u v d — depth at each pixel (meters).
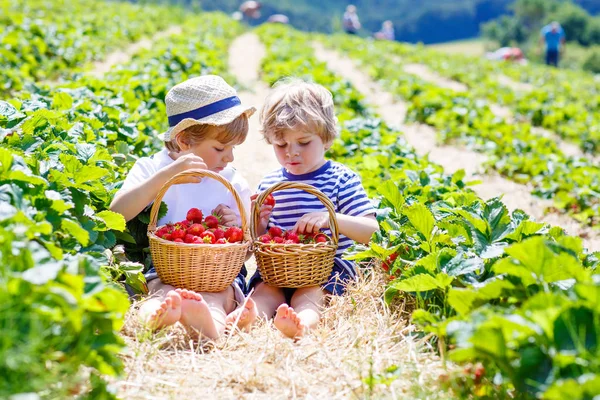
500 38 115.94
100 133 5.36
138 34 21.38
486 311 2.42
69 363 2.27
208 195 4.11
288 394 2.74
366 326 3.28
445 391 2.62
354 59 22.19
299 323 3.28
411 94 14.11
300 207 4.11
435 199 5.23
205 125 3.94
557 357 2.21
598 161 10.99
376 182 5.54
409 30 193.12
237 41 27.02
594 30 106.25
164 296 3.52
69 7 23.66
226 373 2.86
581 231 6.65
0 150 3.02
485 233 3.53
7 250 2.43
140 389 2.70
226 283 3.60
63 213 3.09
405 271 3.37
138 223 4.14
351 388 2.70
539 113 13.43
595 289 2.33
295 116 3.88
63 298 2.17
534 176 8.42
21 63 10.84
